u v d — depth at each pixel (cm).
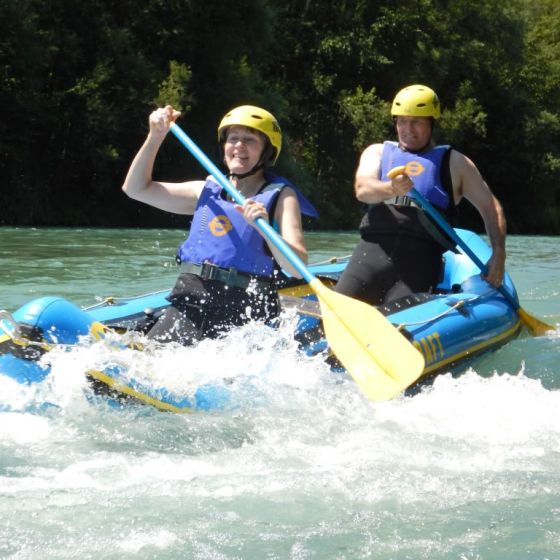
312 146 6456
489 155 7531
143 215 5116
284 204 995
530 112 7506
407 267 1258
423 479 738
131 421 853
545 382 1166
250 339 963
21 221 4700
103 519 645
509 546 615
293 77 6569
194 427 849
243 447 805
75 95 4716
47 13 4812
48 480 713
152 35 5231
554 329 1443
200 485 713
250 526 641
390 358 967
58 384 843
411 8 6875
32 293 1681
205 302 984
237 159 1011
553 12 8506
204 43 5303
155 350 918
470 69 7319
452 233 1272
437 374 1102
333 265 1564
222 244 994
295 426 865
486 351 1240
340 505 681
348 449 809
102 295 1681
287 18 6550
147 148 1069
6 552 592
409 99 1275
